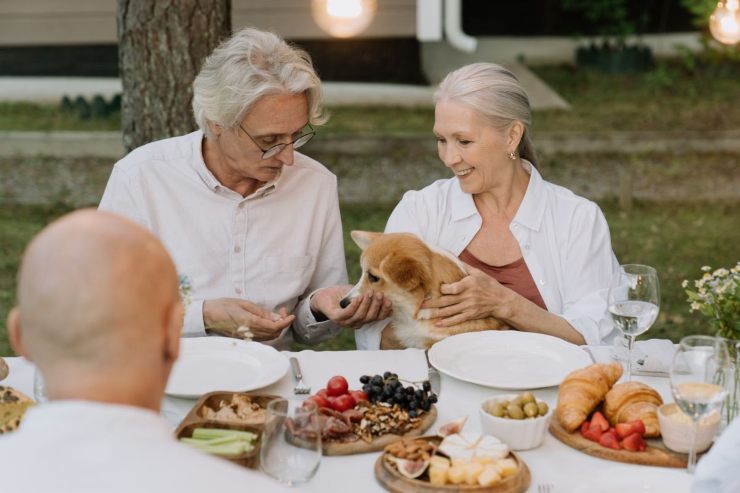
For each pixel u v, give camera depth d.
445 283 2.97
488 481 2.01
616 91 11.27
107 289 1.36
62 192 7.89
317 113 3.06
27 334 1.39
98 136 8.63
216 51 3.01
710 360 2.06
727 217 7.63
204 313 3.02
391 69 10.61
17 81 10.51
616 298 2.56
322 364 2.75
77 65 10.66
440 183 3.43
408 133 8.80
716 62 11.88
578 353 2.76
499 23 14.38
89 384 1.37
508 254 3.28
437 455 2.13
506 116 3.12
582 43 13.00
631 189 7.79
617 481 2.05
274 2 9.98
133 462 1.31
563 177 8.48
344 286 3.19
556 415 2.34
